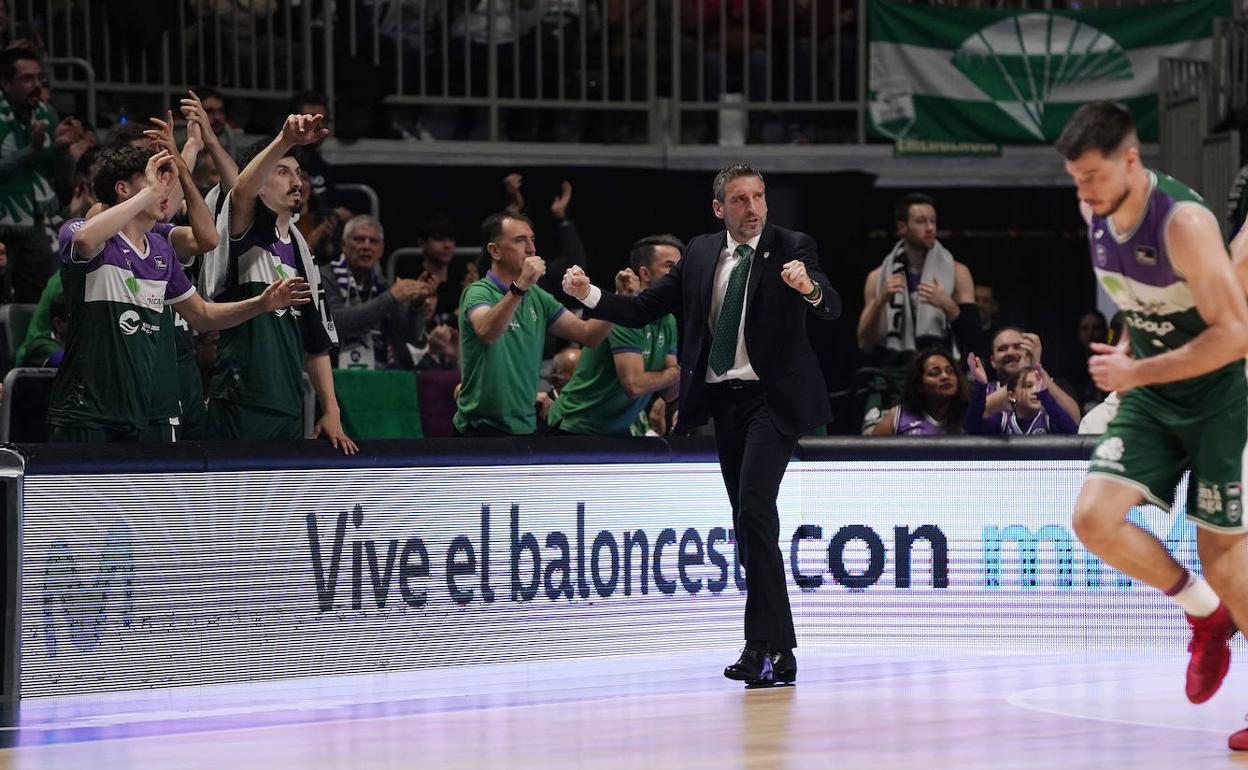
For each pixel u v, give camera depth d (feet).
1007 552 47.57
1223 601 31.32
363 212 73.72
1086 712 35.22
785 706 36.17
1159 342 31.04
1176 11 80.64
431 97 78.02
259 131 74.84
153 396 39.83
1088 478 31.71
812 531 47.70
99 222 37.58
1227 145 76.28
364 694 38.58
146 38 72.23
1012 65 80.48
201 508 38.78
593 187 77.51
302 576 40.14
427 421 53.01
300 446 40.19
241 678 39.29
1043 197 81.35
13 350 51.75
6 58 60.95
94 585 37.40
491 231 46.55
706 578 46.57
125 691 37.73
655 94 81.35
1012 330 55.42
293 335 41.81
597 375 48.70
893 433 52.90
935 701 36.91
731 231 40.34
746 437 39.96
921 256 65.31
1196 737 31.73
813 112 82.79
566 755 29.99
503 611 43.04
